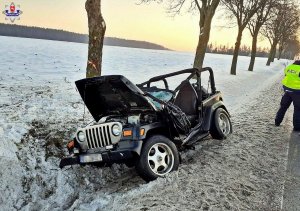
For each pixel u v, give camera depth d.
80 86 5.06
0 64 19.27
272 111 10.45
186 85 6.43
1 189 4.27
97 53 8.93
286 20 42.09
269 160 5.66
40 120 7.03
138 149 4.58
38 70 18.56
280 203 4.08
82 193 4.68
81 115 8.09
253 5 25.39
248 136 7.22
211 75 7.18
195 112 6.26
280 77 28.00
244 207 3.98
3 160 4.61
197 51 17.66
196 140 5.80
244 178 4.85
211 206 4.00
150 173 4.64
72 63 25.78
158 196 4.28
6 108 7.84
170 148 5.00
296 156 5.94
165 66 30.78
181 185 4.59
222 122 7.12
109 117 5.67
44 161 5.23
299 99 7.62
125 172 5.39
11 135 5.48
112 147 4.58
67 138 6.29
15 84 12.23
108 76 4.69
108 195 4.43
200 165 5.39
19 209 4.21
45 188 4.72
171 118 5.28
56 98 9.84
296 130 7.87
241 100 12.74
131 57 43.09
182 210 3.90
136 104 5.22
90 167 5.26
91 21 8.80
